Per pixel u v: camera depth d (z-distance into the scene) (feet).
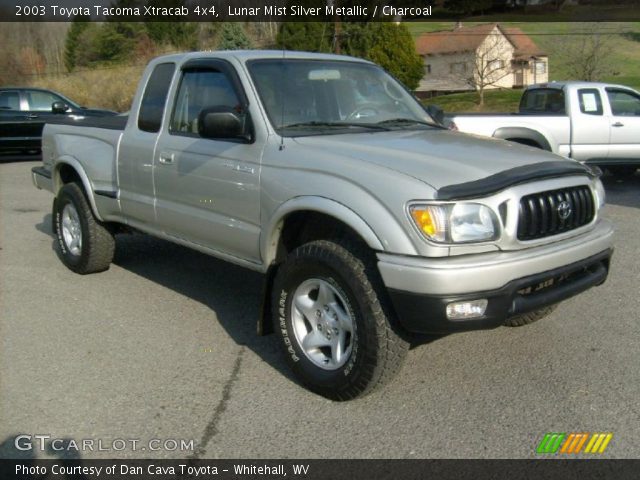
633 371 13.17
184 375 13.32
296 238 13.38
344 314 11.89
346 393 11.80
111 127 18.72
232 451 10.59
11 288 19.13
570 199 12.00
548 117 34.71
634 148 35.63
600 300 17.39
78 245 20.34
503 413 11.60
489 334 15.10
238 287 19.12
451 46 146.92
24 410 11.92
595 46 108.99
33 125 51.47
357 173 11.48
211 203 14.47
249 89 13.94
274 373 13.41
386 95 16.33
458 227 10.59
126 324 16.17
